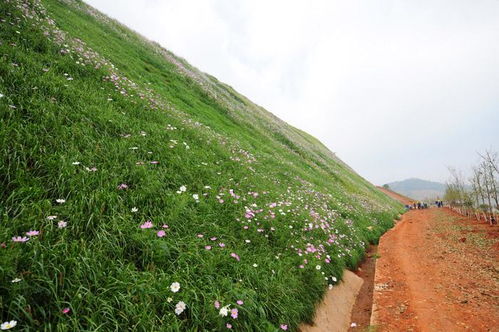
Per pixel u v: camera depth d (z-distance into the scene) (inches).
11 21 365.7
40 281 111.7
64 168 182.2
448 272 369.7
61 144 204.7
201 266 162.1
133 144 262.5
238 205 258.1
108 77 400.2
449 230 782.5
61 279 117.0
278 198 353.4
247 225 237.1
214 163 353.1
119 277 131.6
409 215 1562.5
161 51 1316.4
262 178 421.7
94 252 136.6
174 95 749.3
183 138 364.2
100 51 583.2
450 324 228.1
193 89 1015.0
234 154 458.0
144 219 177.0
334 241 342.0
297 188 531.2
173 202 205.3
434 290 304.5
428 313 247.1
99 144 232.8
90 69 388.5
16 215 139.5
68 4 863.7
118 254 146.0
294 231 280.1
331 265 279.7
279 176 546.0
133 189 204.1
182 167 271.7
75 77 349.4
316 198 539.5
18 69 259.0
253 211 262.4
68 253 128.6
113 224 158.2
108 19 1135.0
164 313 127.5
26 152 179.8
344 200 768.3
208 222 208.8
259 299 167.3
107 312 114.1
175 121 409.4
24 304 101.0
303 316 191.9
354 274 336.8
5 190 152.6
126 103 359.3
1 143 172.6
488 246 536.7
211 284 151.5
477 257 452.8
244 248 205.8
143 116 355.6
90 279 125.0
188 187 249.9
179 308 121.5
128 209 180.2
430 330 217.8
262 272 189.9
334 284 268.1
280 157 878.4
